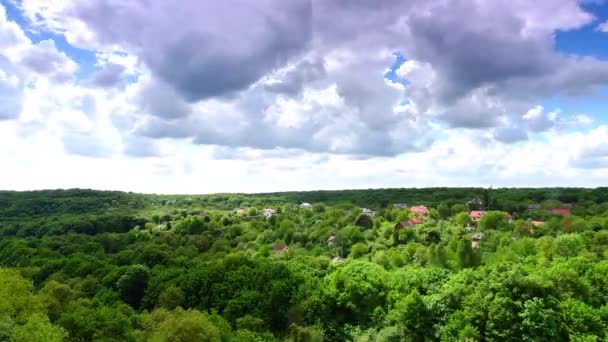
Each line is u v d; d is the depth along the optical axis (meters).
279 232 166.12
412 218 165.38
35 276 115.50
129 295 104.69
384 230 152.88
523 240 110.75
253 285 94.12
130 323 71.19
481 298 68.88
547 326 63.03
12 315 71.00
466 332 65.19
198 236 165.25
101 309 72.94
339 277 88.75
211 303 93.31
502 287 68.50
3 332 55.00
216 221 197.88
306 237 159.50
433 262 107.19
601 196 185.75
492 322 65.44
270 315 85.69
